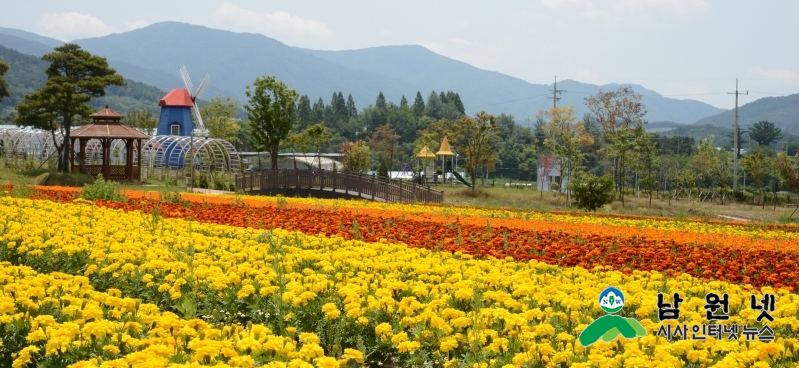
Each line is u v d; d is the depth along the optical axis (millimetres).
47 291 7914
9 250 11328
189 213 18328
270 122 52688
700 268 11688
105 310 7473
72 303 7406
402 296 8812
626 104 78062
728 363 6254
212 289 8805
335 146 128750
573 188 35062
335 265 10391
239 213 18797
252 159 81625
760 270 12266
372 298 8008
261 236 13344
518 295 8883
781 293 9766
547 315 7934
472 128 54906
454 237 15148
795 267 12664
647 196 62719
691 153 108875
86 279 8281
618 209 37969
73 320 7234
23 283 7875
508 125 131375
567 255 12961
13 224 12391
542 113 96625
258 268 10055
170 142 56844
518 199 46750
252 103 53188
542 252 13719
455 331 7434
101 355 6387
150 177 52344
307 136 60062
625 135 52469
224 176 51312
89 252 10781
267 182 37844
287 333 7578
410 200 34312
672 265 11828
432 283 9383
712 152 80188
